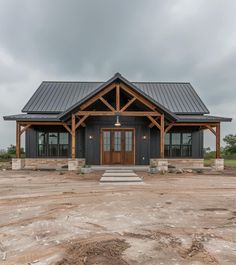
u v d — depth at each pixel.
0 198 7.59
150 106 14.83
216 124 16.58
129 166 16.34
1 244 4.03
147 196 7.82
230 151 36.03
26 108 18.44
